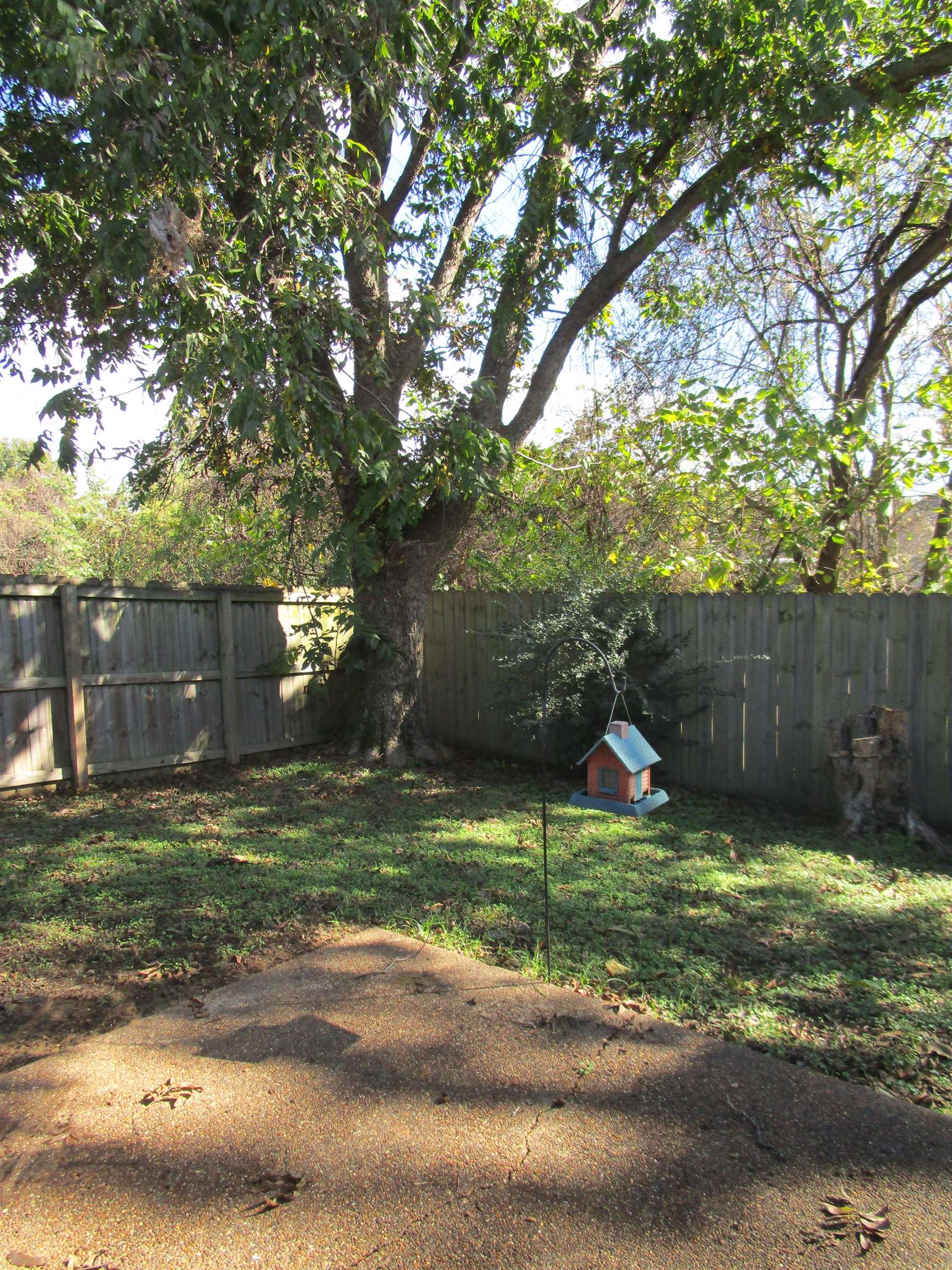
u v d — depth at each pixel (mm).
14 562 15984
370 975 3705
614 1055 3051
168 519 13211
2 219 6707
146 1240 2180
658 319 10750
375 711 8414
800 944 4000
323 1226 2227
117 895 4625
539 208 7832
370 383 7727
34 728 6879
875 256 9320
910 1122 2654
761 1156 2488
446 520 8234
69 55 5035
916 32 7547
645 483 9469
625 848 5531
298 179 6453
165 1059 3045
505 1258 2115
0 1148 2543
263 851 5457
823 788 6555
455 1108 2734
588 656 6949
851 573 8727
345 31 6074
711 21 7031
